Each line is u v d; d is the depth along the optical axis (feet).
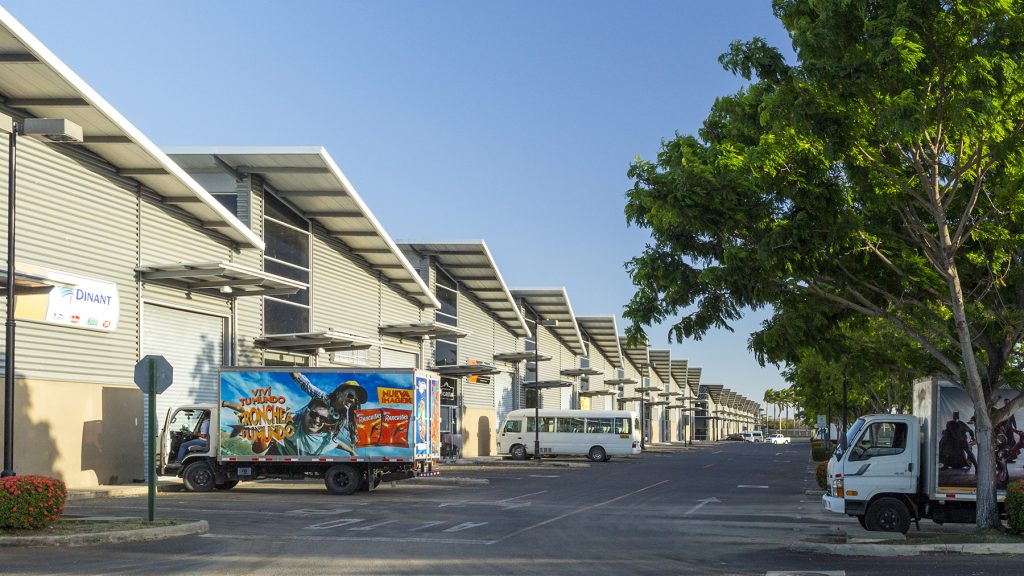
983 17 44.93
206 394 105.09
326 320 128.47
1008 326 57.47
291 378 90.27
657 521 68.39
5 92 79.30
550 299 210.79
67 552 48.80
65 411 84.38
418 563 45.96
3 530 53.26
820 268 55.01
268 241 116.16
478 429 186.39
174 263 93.71
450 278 174.60
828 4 45.93
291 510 72.33
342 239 132.87
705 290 56.85
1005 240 56.13
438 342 166.20
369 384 90.07
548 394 229.66
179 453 90.38
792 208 53.72
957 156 52.65
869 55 45.11
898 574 42.86
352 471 89.45
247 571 42.88
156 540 53.78
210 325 106.42
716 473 142.82
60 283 70.74
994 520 54.49
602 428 184.44
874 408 143.02
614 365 311.06
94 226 88.38
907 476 59.72
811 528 64.28
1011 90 47.01
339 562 45.93
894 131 45.42
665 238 55.83
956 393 59.06
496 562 46.55
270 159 109.19
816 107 48.55
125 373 92.32
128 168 91.56
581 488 103.81
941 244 53.21
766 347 61.87
